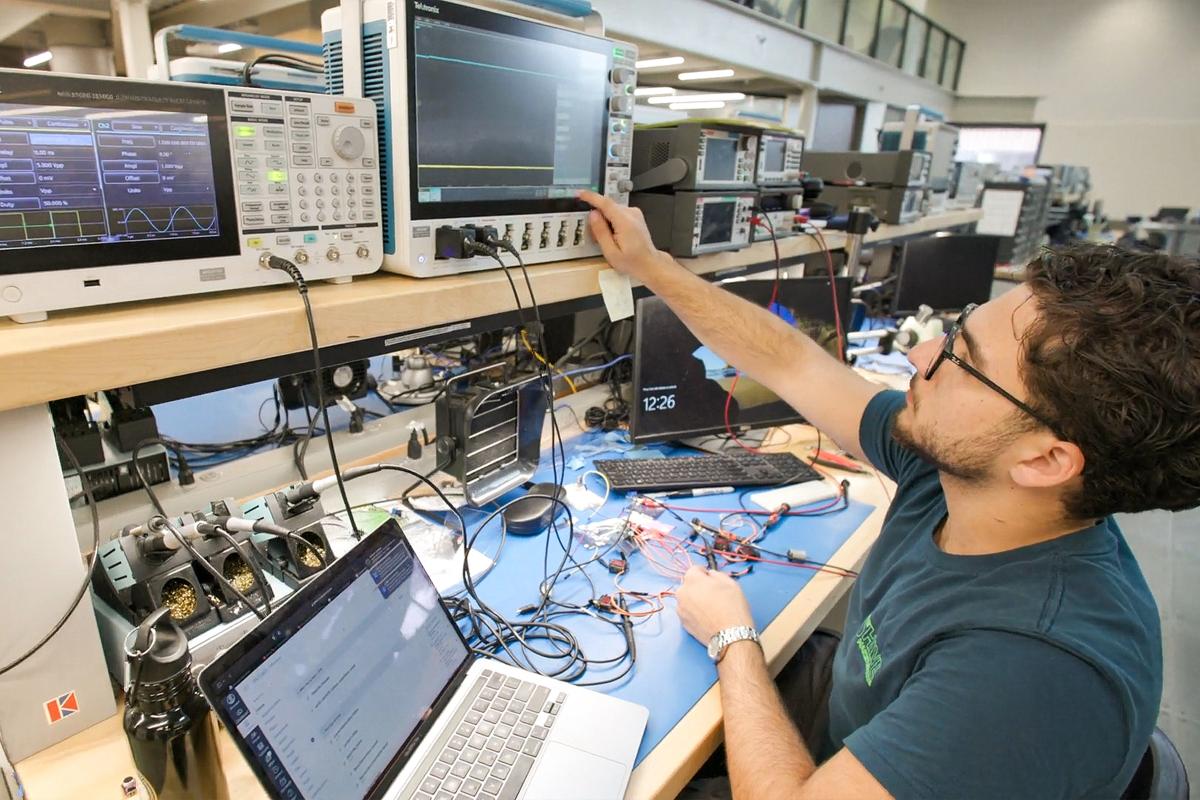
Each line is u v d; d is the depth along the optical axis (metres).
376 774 0.72
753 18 4.06
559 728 0.83
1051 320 0.65
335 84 1.07
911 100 7.41
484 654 0.96
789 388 1.20
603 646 1.01
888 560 0.96
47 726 0.80
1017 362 0.69
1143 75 8.69
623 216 1.23
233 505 1.00
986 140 9.48
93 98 0.69
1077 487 0.69
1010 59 9.25
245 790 0.78
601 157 1.27
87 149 0.70
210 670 0.59
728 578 1.11
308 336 0.87
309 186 0.90
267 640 0.65
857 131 6.62
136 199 0.75
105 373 0.70
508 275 1.08
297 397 1.68
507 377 1.48
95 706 0.83
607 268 1.31
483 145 1.07
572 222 1.25
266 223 0.87
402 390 1.98
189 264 0.81
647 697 0.91
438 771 0.77
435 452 1.43
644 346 1.58
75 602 0.78
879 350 2.46
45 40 2.81
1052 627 0.66
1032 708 0.63
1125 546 0.79
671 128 1.41
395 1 0.91
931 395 0.80
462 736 0.81
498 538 1.27
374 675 0.76
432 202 1.02
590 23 1.26
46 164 0.68
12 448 0.71
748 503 1.47
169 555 0.90
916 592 0.83
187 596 0.89
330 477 1.10
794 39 4.62
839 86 5.51
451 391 1.29
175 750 0.67
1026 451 0.69
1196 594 2.57
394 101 0.95
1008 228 4.86
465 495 1.30
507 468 1.42
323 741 0.67
